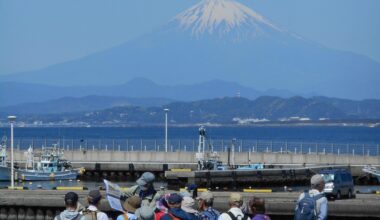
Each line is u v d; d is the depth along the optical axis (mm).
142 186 64562
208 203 67000
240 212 62344
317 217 64250
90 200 61938
